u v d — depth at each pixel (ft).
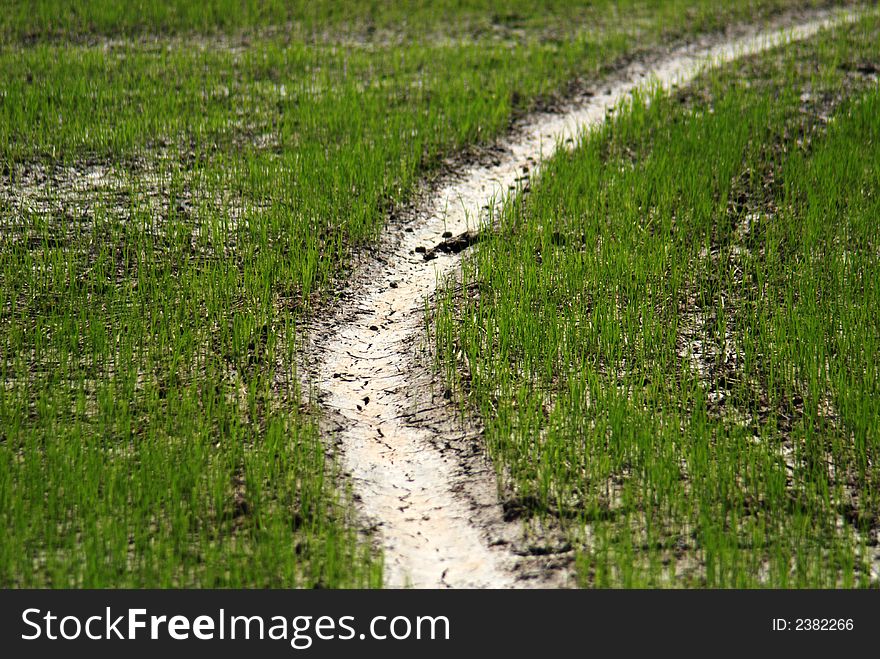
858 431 30.37
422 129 57.47
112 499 27.17
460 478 30.50
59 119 55.77
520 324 36.68
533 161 55.83
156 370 34.30
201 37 74.02
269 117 58.29
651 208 47.14
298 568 25.66
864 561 26.20
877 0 92.27
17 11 75.36
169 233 43.62
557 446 30.42
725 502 27.89
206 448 29.76
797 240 43.45
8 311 37.29
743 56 72.74
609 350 35.22
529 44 76.64
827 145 52.49
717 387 34.14
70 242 42.68
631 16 85.76
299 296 40.27
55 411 31.58
